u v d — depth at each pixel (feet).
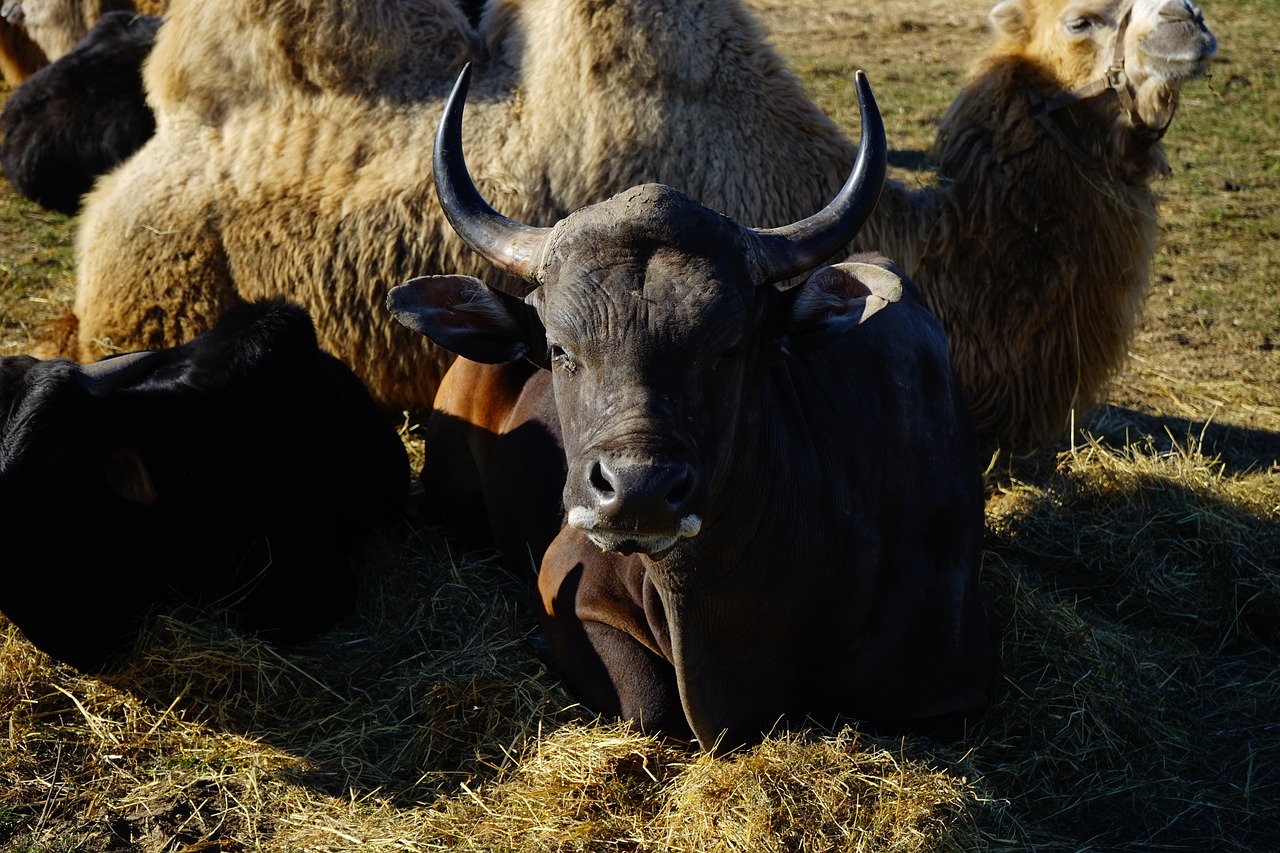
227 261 19.08
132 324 19.20
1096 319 19.34
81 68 28.22
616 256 9.64
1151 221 19.52
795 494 11.25
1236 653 14.88
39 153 27.81
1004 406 19.45
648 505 8.92
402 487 17.49
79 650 13.44
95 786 12.09
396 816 11.75
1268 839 11.76
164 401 14.62
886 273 10.21
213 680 13.46
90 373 13.92
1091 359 19.54
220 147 19.31
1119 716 13.12
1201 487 17.25
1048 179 18.71
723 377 9.82
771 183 18.58
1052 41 18.72
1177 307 24.75
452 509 16.84
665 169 18.31
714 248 9.80
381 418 17.44
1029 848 11.12
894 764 11.56
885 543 12.37
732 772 11.37
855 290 10.36
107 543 13.43
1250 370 22.40
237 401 15.19
